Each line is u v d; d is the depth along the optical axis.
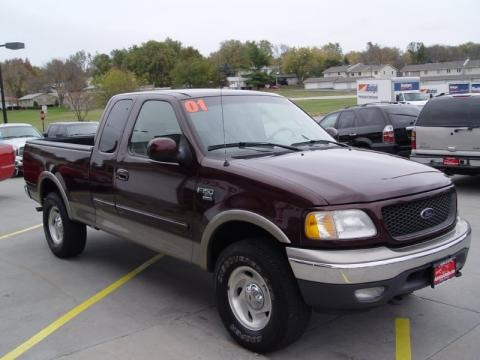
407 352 4.05
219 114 4.94
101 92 60.00
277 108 5.46
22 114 92.25
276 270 3.81
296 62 150.50
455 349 4.07
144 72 96.44
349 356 4.02
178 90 5.32
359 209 3.65
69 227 6.59
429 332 4.38
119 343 4.37
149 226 5.01
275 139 4.97
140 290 5.61
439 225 4.09
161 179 4.78
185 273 6.15
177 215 4.63
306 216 3.64
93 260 6.74
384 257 3.61
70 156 6.25
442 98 10.38
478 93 10.37
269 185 3.88
